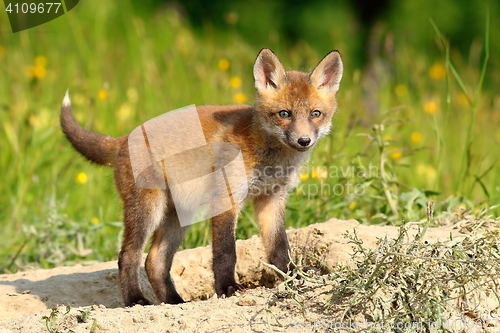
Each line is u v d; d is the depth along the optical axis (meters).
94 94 17.59
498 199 12.02
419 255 6.69
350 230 9.33
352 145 14.89
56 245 11.32
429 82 20.58
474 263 6.63
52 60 20.09
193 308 7.17
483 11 27.38
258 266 9.71
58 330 6.84
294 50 22.77
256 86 9.17
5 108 15.89
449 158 16.97
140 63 20.34
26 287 9.34
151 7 26.89
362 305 6.57
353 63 26.97
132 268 8.85
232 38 23.91
